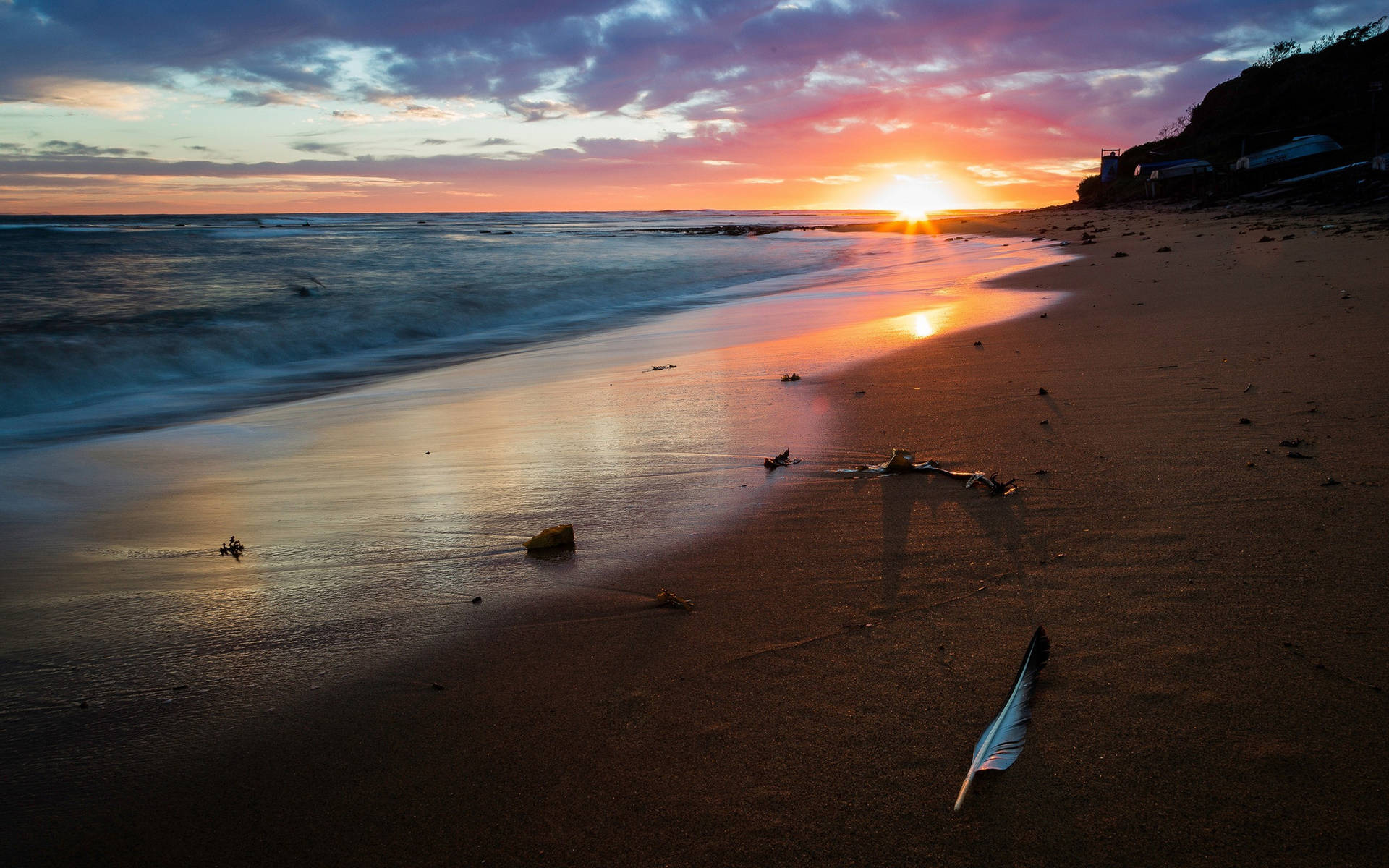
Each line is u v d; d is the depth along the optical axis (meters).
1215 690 2.38
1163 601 2.90
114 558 4.14
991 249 27.02
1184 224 26.41
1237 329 7.50
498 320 14.86
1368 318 7.24
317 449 6.24
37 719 2.73
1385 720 2.20
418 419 7.10
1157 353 6.92
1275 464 4.05
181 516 4.78
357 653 3.04
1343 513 3.42
